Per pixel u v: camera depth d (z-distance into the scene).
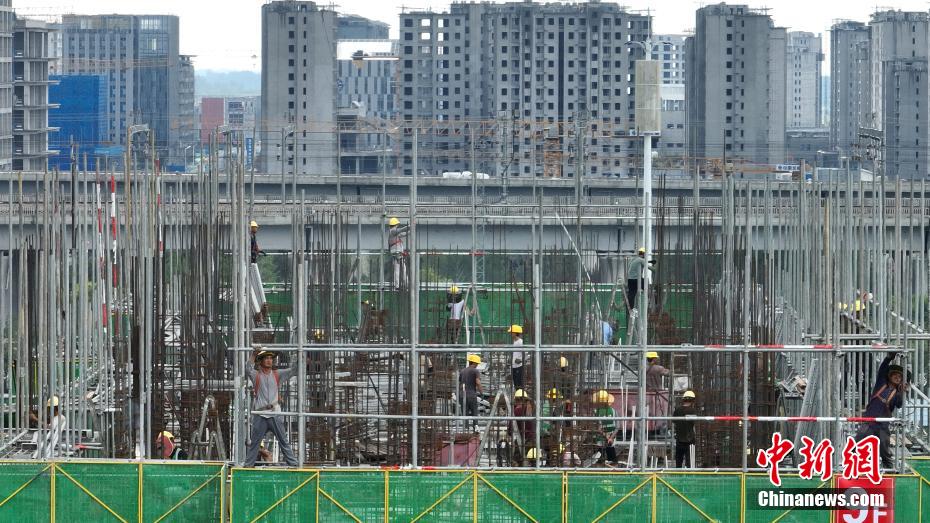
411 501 62.72
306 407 69.56
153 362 70.38
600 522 62.72
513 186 198.62
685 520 62.53
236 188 66.44
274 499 62.66
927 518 62.59
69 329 69.00
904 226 117.88
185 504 63.09
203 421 68.06
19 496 62.72
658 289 84.50
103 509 62.97
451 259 142.00
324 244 91.38
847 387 69.75
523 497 62.66
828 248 62.41
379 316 81.00
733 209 78.50
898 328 66.50
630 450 68.94
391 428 70.94
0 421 67.56
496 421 70.19
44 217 65.00
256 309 88.00
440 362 76.75
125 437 69.25
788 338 85.50
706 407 71.94
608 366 85.25
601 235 134.88
